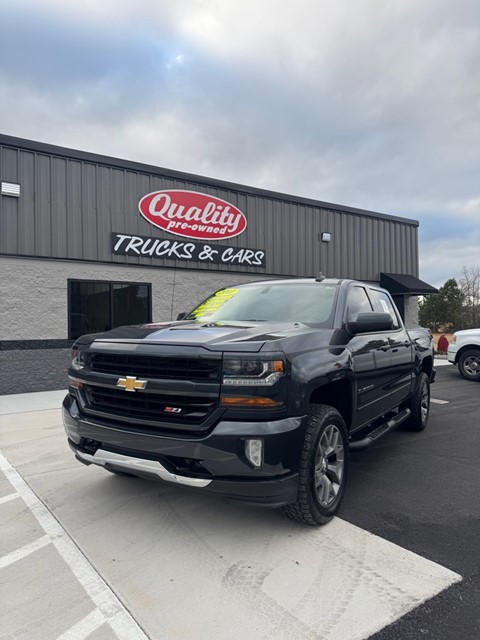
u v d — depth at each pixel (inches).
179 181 443.8
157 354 120.0
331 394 150.2
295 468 116.4
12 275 360.2
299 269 539.8
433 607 95.0
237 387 111.2
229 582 104.0
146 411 122.0
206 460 111.0
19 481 168.6
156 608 95.0
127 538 125.0
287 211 530.9
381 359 177.5
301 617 91.8
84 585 103.3
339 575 106.8
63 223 378.6
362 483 168.9
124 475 171.8
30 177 363.3
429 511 143.7
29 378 367.6
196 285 460.8
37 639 86.1
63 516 138.9
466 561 113.3
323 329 145.0
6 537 126.3
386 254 637.9
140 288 428.5
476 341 446.9
